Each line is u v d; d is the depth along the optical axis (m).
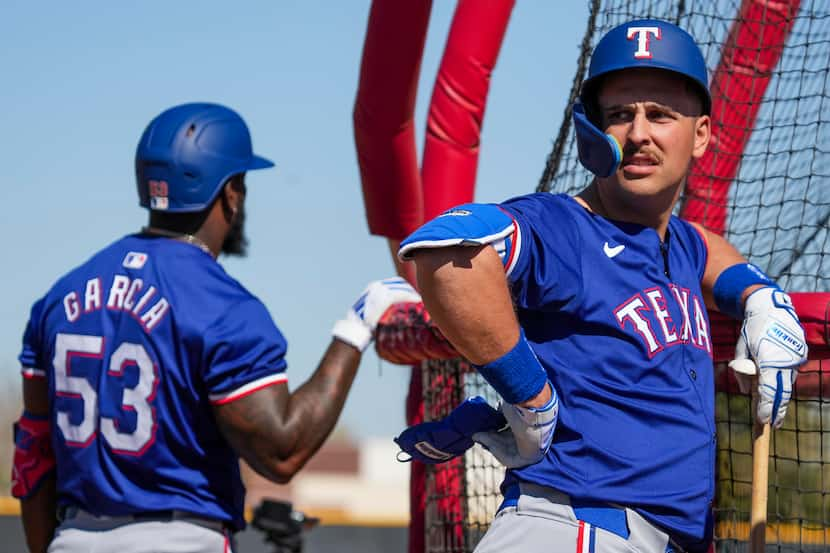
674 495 10.29
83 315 11.41
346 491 167.50
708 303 12.37
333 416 11.78
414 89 17.84
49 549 11.48
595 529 10.16
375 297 12.67
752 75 18.05
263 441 11.08
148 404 11.02
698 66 10.81
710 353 11.03
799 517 14.95
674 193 11.02
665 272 10.98
